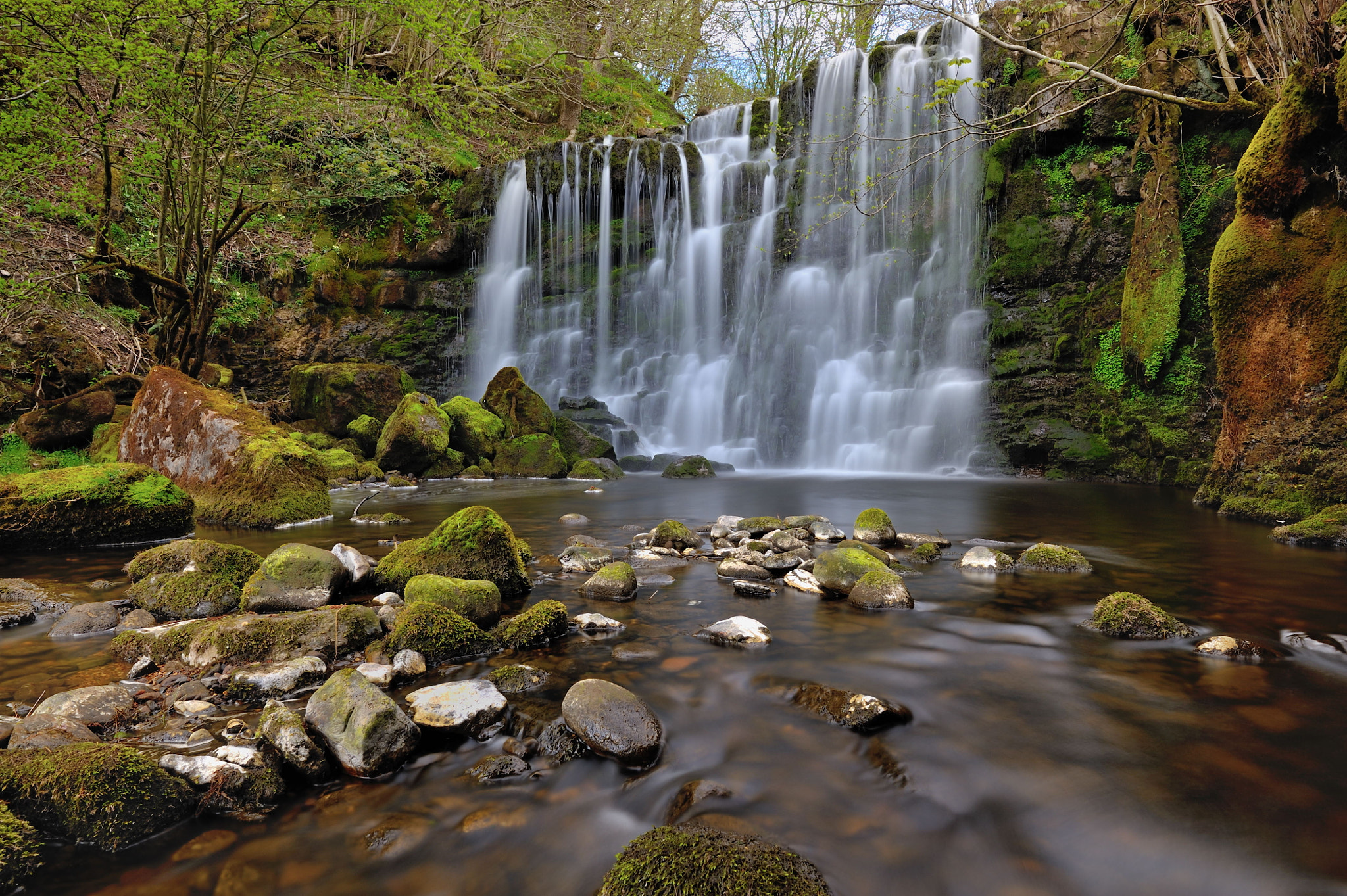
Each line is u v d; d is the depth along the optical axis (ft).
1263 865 5.94
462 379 73.10
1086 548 20.65
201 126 33.09
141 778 6.63
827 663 10.74
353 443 47.93
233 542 20.85
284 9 32.65
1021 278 50.85
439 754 7.95
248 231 64.03
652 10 91.40
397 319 73.92
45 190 40.09
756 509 29.60
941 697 9.42
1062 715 8.88
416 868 6.09
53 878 5.87
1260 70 35.83
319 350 70.33
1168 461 40.86
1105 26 47.80
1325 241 25.46
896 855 6.16
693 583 16.02
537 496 34.88
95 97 36.19
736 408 61.98
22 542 19.33
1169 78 42.09
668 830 6.18
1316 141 25.20
